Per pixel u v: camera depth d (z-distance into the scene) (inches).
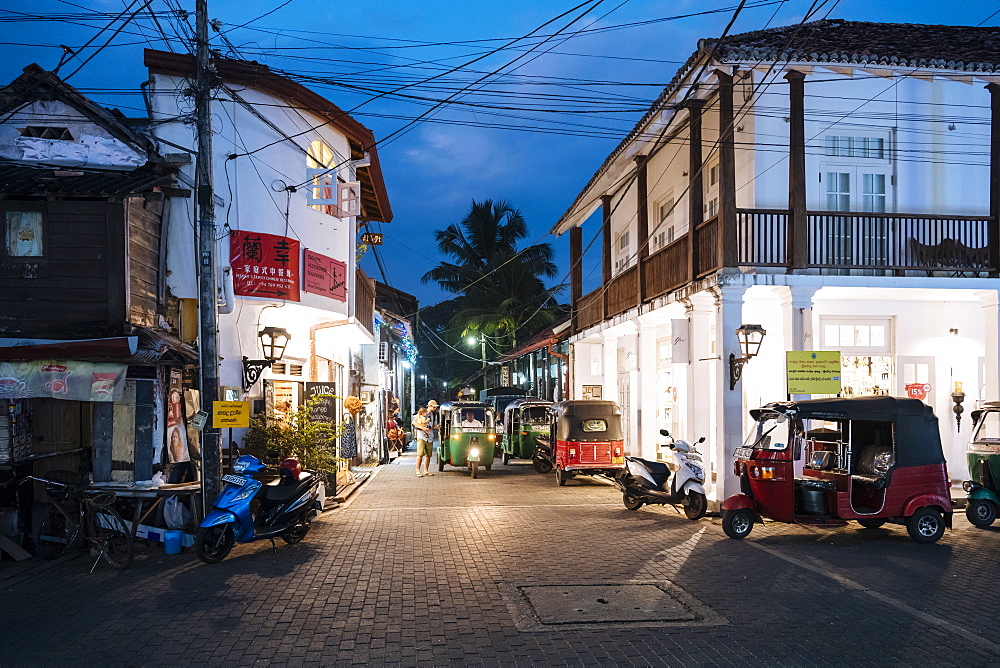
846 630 236.4
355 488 615.8
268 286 511.8
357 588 290.2
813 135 536.7
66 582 304.2
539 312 1439.5
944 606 263.6
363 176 698.8
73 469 402.9
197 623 246.5
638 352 683.4
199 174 386.3
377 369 965.8
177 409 418.6
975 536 407.2
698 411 540.1
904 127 544.7
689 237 546.6
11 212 378.3
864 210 538.9
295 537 380.8
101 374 356.2
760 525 436.8
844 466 427.2
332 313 584.7
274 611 259.6
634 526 434.3
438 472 797.2
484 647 221.9
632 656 213.6
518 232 1505.9
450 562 335.0
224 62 485.7
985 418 468.8
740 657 212.4
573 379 911.0
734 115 535.2
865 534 412.2
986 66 488.7
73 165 411.5
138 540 378.6
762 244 500.1
